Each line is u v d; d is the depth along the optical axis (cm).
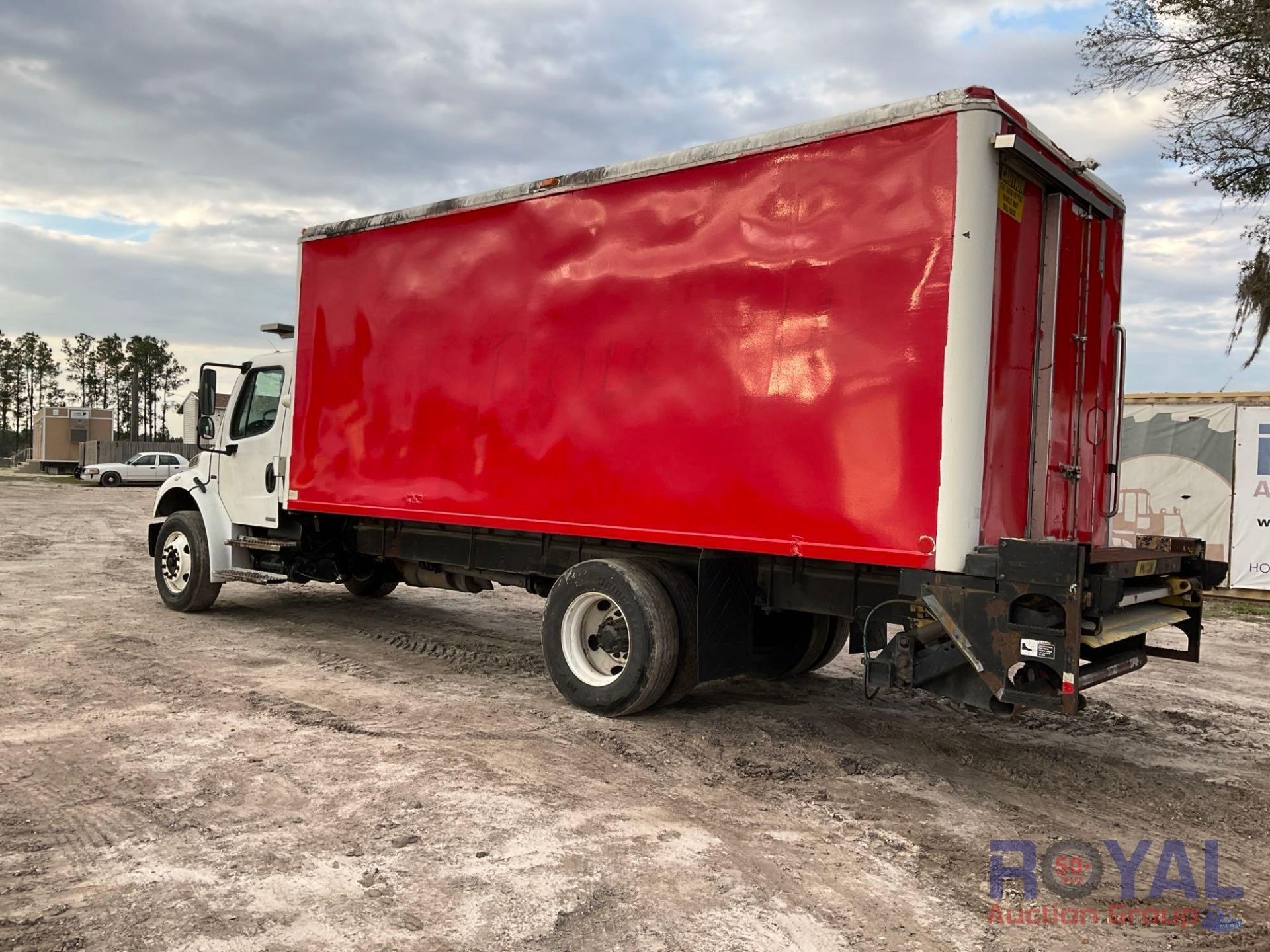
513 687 655
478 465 649
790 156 497
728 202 523
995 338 446
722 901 339
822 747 537
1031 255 475
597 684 587
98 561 1345
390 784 445
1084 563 413
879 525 454
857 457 463
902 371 448
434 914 319
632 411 562
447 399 673
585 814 418
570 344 598
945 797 464
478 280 655
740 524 508
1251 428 1262
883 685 484
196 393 914
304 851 367
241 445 874
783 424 492
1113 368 573
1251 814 455
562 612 604
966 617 437
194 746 495
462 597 1088
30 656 702
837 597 522
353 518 832
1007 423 461
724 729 564
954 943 317
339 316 764
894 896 351
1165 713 650
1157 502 1330
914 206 448
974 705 454
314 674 673
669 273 548
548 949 299
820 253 482
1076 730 595
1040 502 481
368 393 735
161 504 966
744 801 446
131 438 6594
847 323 469
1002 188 446
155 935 300
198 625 849
